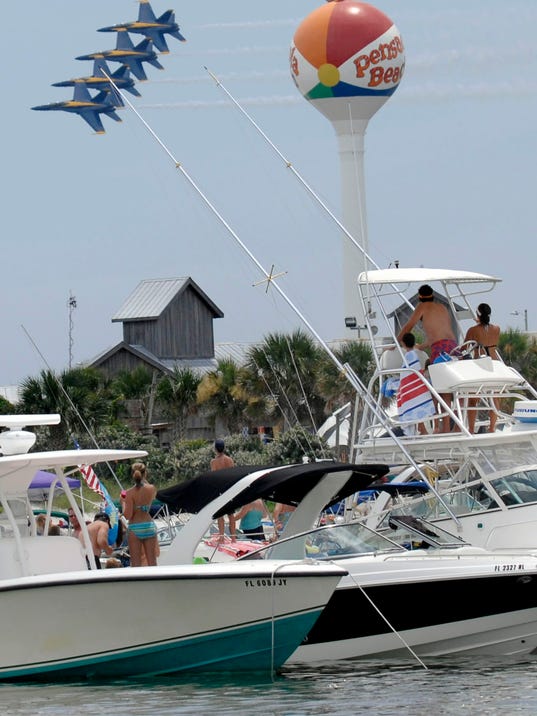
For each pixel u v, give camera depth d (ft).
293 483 164.04
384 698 135.13
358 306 580.30
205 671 147.02
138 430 504.43
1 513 157.69
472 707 130.72
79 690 141.49
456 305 214.28
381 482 189.57
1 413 451.53
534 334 501.15
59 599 143.74
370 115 573.33
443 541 162.09
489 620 155.94
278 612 144.46
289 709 130.41
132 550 162.81
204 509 160.04
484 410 197.88
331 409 446.19
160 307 637.30
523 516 173.47
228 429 488.44
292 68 572.51
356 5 557.33
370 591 152.35
